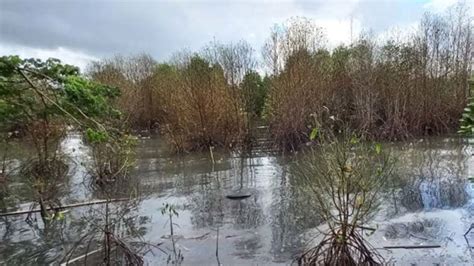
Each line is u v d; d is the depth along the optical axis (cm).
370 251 479
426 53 1675
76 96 752
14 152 1316
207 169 1141
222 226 654
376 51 1705
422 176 910
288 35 1523
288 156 1282
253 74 1555
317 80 1498
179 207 769
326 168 564
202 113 1441
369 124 1481
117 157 1009
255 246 564
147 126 2041
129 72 2195
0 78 716
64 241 618
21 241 628
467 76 1670
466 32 1714
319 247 480
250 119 1522
